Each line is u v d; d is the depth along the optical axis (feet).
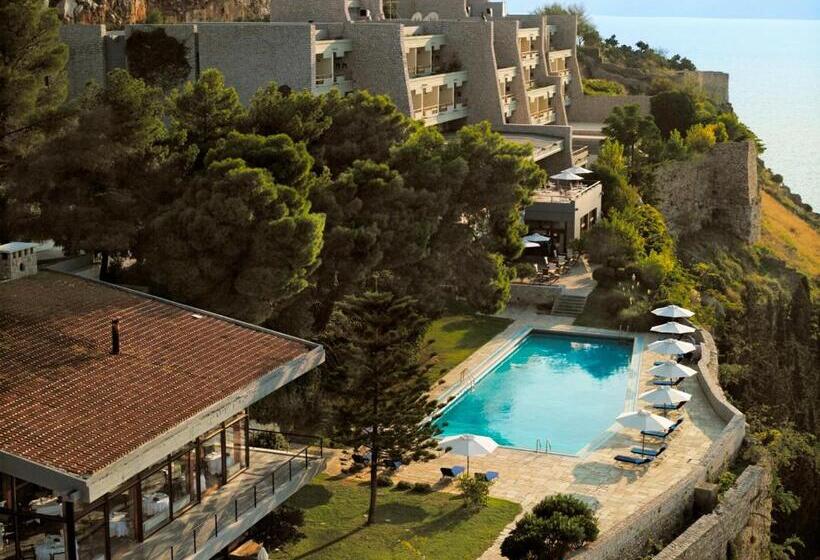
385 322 126.00
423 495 136.87
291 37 230.27
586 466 148.46
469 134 187.21
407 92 249.55
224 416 107.96
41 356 112.06
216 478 116.57
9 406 101.04
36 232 144.66
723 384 204.85
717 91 462.19
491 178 187.21
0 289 128.16
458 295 196.54
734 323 252.21
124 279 150.71
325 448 149.07
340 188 160.97
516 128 292.81
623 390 181.57
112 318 124.16
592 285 234.17
